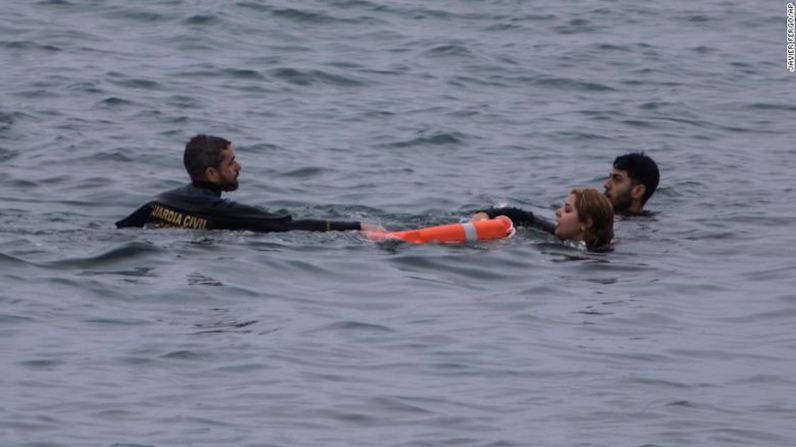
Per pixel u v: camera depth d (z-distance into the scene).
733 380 30.81
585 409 28.81
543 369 31.14
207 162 41.81
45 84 60.75
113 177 48.66
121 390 28.89
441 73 67.38
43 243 39.47
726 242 43.34
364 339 32.72
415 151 54.84
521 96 64.44
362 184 49.75
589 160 54.91
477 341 32.88
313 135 56.03
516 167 53.44
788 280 38.91
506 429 27.58
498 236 42.28
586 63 70.56
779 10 85.44
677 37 77.75
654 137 58.78
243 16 75.31
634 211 47.44
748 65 72.31
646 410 28.81
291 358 31.12
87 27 72.00
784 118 62.78
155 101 59.28
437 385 29.92
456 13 79.69
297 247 40.09
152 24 73.25
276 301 35.34
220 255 38.81
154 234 40.94
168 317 33.72
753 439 27.41
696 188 50.97
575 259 40.84
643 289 37.81
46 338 31.84
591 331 34.06
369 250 40.25
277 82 63.97
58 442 26.12
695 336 33.91
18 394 28.42
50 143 52.44
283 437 26.78
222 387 29.28
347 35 73.75
